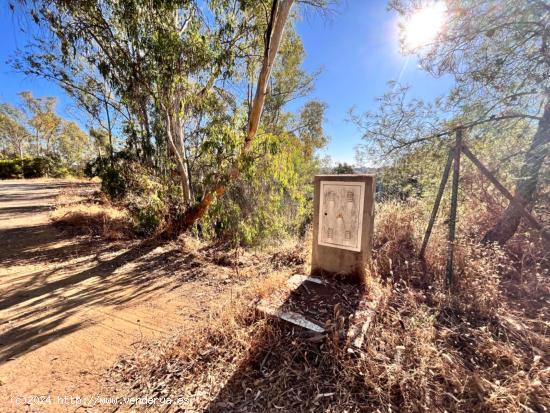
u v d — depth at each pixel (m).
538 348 1.86
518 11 2.89
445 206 3.98
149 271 3.71
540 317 2.18
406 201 4.46
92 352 2.02
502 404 1.41
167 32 5.05
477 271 2.64
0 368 1.84
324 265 2.96
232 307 2.44
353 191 2.77
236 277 3.54
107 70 5.50
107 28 5.42
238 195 6.17
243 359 1.85
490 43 3.19
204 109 6.22
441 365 1.64
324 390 1.57
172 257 4.27
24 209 7.89
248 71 7.11
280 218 6.50
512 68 3.11
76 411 1.51
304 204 7.06
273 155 5.64
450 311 2.33
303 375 1.69
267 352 1.88
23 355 1.98
